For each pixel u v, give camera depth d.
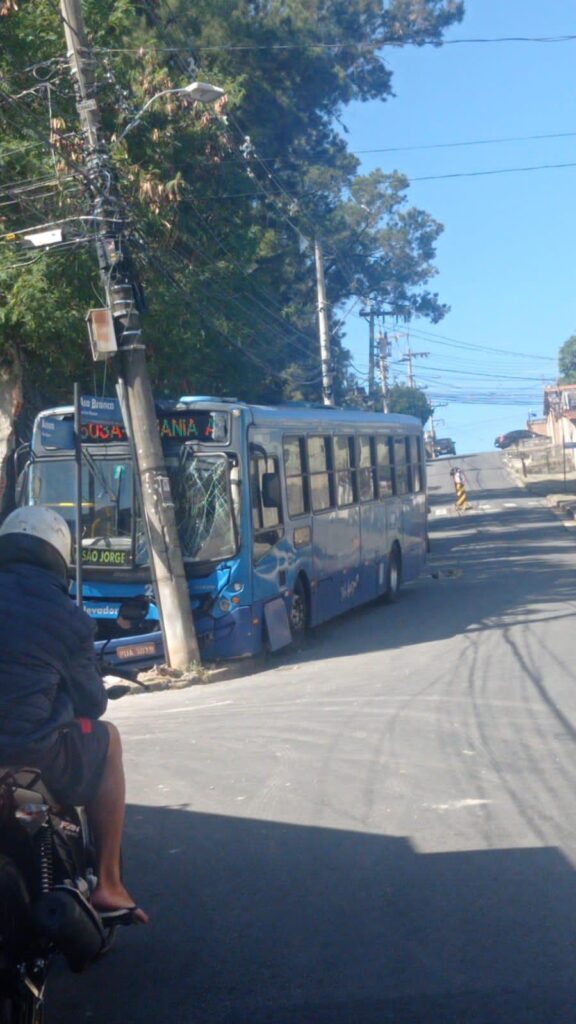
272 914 5.86
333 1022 4.64
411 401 90.75
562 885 6.04
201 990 5.04
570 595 21.05
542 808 7.44
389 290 52.66
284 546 15.69
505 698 11.34
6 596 4.56
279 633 15.30
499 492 67.56
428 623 18.36
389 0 35.62
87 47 14.36
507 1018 4.60
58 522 4.95
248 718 11.15
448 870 6.36
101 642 14.20
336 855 6.73
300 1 32.16
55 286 16.75
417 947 5.33
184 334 19.19
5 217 16.84
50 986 5.16
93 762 4.73
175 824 7.56
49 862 4.41
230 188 22.52
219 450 14.36
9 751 4.31
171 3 25.19
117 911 4.80
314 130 34.47
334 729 10.24
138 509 14.40
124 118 17.80
